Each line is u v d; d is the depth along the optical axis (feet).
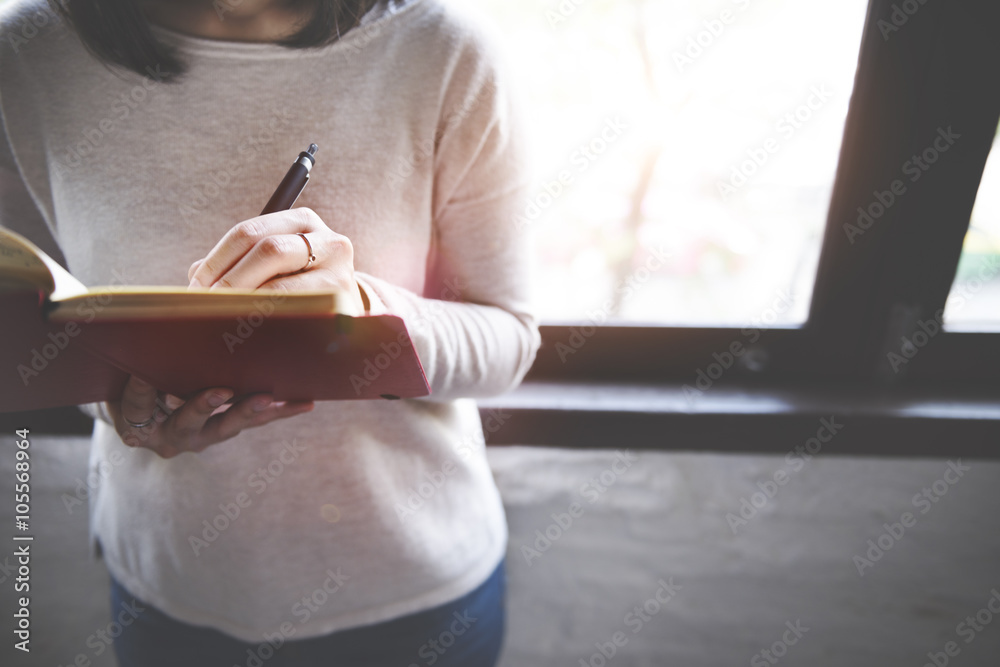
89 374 1.39
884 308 2.92
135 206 1.69
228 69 1.63
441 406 2.06
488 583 2.25
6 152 1.70
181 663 2.16
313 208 1.73
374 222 1.76
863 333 2.99
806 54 2.78
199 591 2.00
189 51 1.61
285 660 2.10
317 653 2.08
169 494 1.90
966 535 3.12
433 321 1.70
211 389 1.47
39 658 3.32
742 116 3.03
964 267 2.88
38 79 1.61
